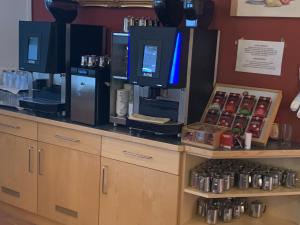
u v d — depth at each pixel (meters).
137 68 2.49
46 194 3.04
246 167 2.59
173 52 2.37
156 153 2.46
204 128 2.42
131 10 3.14
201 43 2.56
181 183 2.41
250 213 2.68
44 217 3.09
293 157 2.49
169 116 2.59
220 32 2.75
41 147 3.01
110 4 3.20
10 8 3.61
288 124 2.58
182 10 2.64
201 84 2.62
